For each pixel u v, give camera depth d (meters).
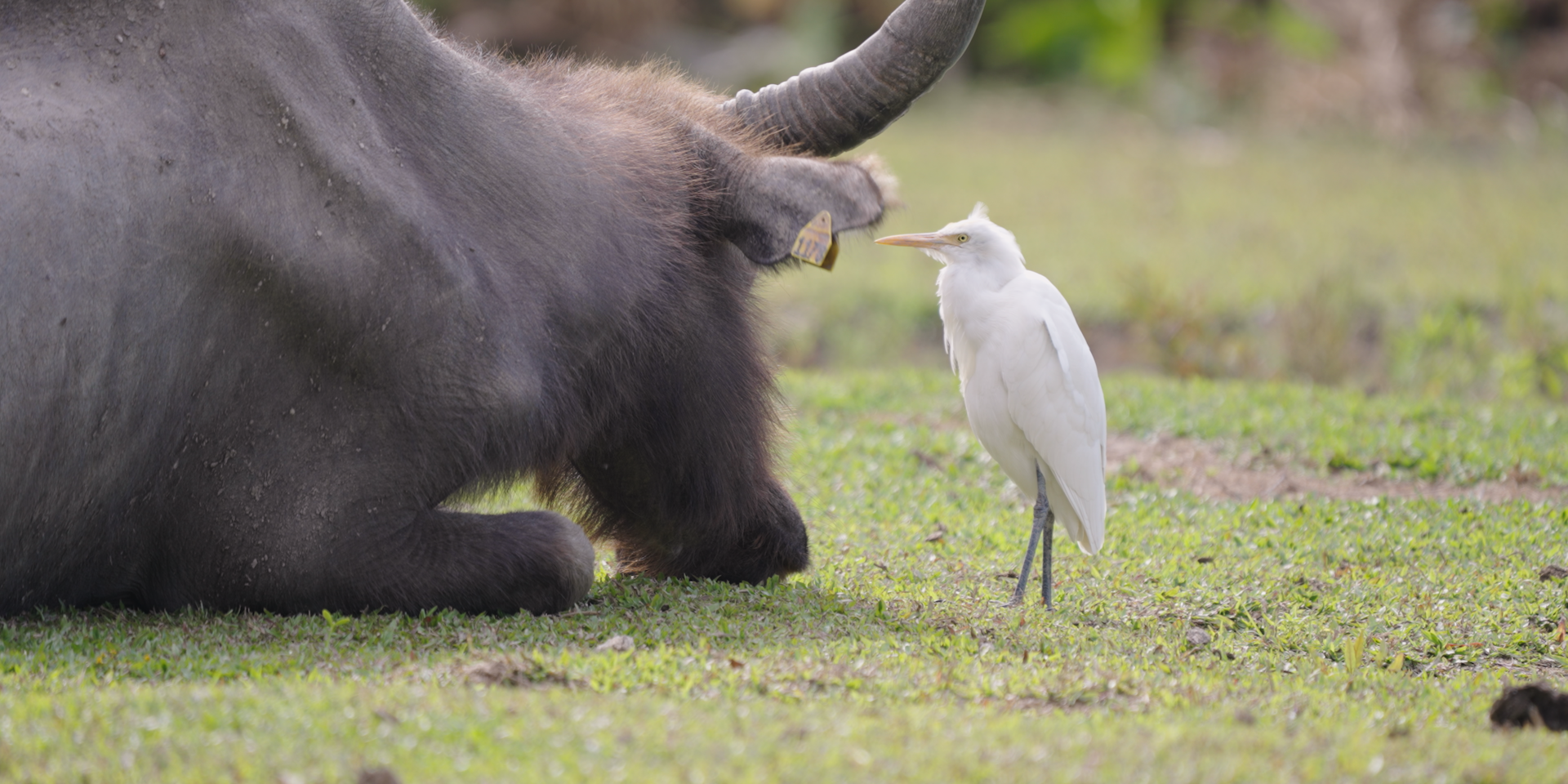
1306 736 9.80
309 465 12.70
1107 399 24.92
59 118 11.95
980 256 14.30
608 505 15.60
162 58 12.36
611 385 14.27
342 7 12.95
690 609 13.55
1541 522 17.70
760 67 64.56
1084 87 67.38
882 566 15.79
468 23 64.88
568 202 13.72
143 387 12.29
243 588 12.91
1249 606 14.50
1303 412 23.88
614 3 65.88
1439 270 36.16
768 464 15.62
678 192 14.63
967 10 14.41
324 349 12.59
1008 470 14.52
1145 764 8.97
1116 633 13.23
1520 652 13.41
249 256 12.31
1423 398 26.30
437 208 12.91
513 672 10.83
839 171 14.16
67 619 12.52
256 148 12.39
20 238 11.64
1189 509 18.78
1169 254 39.03
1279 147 57.00
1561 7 63.03
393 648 11.81
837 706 10.24
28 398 11.76
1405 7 61.44
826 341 33.81
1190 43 66.81
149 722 9.27
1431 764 9.32
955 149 56.12
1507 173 50.91
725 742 9.12
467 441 12.98
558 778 8.52
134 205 12.03
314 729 9.19
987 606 14.09
